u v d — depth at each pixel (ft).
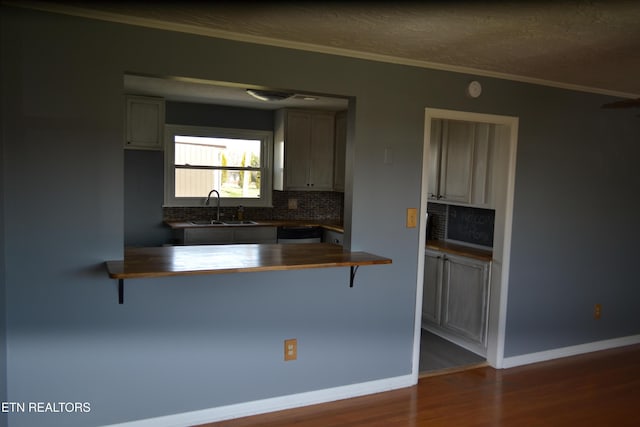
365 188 10.44
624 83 12.28
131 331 8.66
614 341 14.47
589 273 13.78
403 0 6.79
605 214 13.84
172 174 17.83
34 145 7.74
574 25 7.67
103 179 8.21
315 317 10.25
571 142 12.99
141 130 16.02
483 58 10.07
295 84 9.50
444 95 11.08
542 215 12.78
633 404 10.69
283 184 18.42
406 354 11.32
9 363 7.88
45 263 7.97
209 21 8.14
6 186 7.63
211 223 17.58
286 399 10.10
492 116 11.72
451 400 10.72
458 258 13.96
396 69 10.50
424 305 15.49
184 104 17.66
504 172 12.27
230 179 18.90
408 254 11.10
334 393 10.58
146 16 7.97
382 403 10.50
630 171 14.14
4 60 7.46
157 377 8.94
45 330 8.06
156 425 8.99
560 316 13.43
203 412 9.36
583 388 11.50
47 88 7.75
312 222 19.31
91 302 8.33
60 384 8.24
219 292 9.30
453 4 6.90
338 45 9.43
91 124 8.06
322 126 18.93
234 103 17.56
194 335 9.17
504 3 6.79
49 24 7.68
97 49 7.98
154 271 7.72
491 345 12.80
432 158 15.72
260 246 10.91
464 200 14.32
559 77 11.72
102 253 8.33
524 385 11.60
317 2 7.00
